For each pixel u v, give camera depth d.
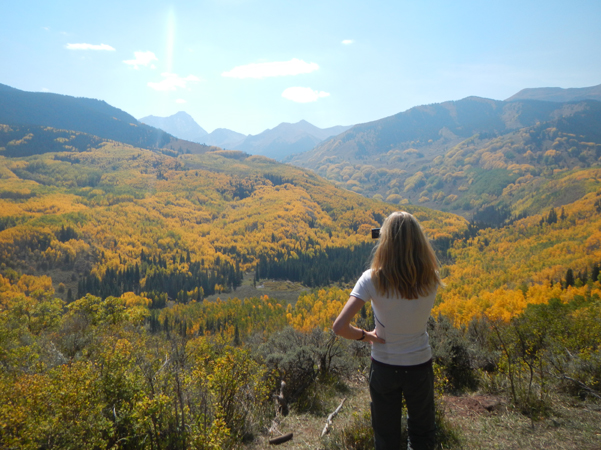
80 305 17.81
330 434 3.46
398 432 2.02
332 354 6.21
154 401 2.49
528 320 6.51
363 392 5.55
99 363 3.03
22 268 172.25
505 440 3.00
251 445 3.38
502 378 4.75
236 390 3.48
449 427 3.24
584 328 5.80
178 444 2.47
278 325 103.25
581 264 133.50
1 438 2.44
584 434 2.97
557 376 4.15
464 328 8.66
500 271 157.50
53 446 2.49
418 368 1.92
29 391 2.68
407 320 1.91
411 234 1.88
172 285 178.12
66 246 190.00
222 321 105.06
